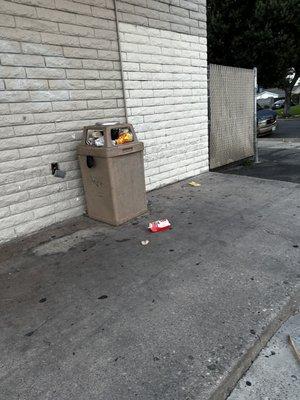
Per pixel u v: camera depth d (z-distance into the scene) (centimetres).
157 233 366
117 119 457
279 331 225
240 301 239
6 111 343
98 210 403
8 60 338
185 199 479
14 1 334
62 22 375
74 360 196
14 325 231
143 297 252
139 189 410
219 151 664
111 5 421
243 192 495
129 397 170
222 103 649
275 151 878
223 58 1650
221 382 176
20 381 185
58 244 354
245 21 1530
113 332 216
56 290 270
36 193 381
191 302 241
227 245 326
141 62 477
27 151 366
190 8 541
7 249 350
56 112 385
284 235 339
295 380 188
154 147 524
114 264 305
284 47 1522
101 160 369
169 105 536
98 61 418
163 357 194
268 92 5569
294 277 265
